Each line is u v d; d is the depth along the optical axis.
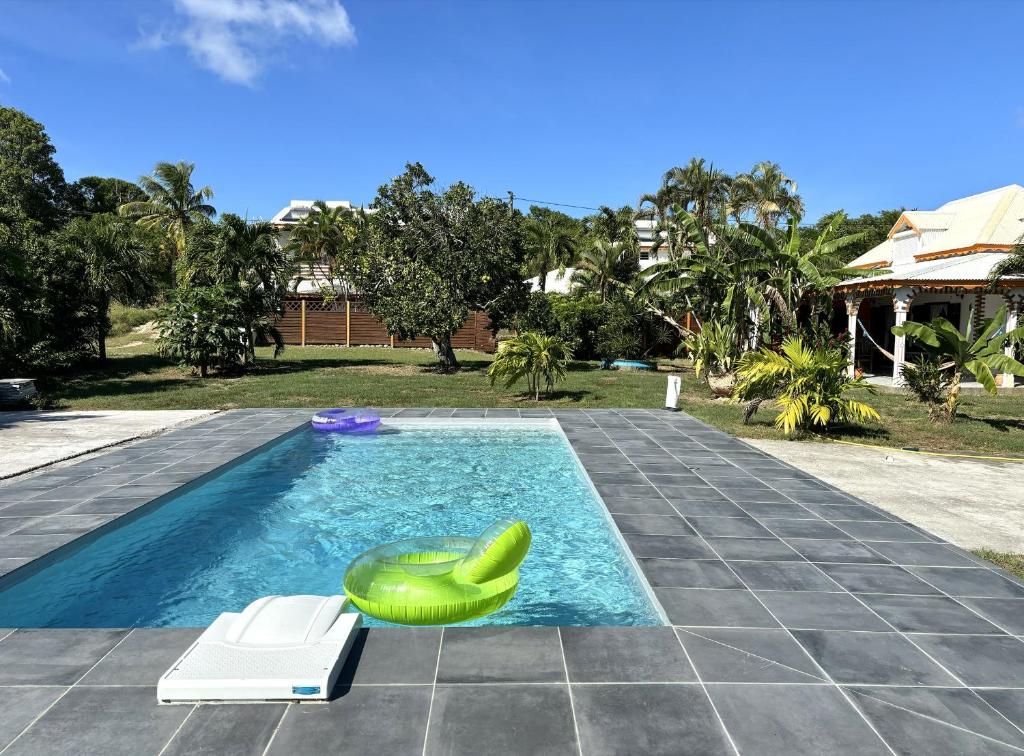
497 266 20.08
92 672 2.99
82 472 7.20
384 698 2.77
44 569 4.61
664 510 5.85
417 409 12.91
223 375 19.31
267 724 2.59
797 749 2.47
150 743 2.46
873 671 3.06
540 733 2.54
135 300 21.58
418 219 19.39
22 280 16.56
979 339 11.47
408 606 3.57
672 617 3.62
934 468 8.03
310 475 8.00
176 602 4.40
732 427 10.85
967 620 3.63
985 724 2.65
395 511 6.57
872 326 25.95
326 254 39.25
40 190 41.88
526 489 7.38
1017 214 20.64
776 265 14.59
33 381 13.42
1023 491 6.90
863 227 40.50
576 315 27.09
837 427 11.09
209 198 39.16
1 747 2.44
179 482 6.73
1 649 3.21
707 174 30.69
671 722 2.62
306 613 3.25
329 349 32.50
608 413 12.46
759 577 4.24
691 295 18.83
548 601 4.33
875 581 4.19
